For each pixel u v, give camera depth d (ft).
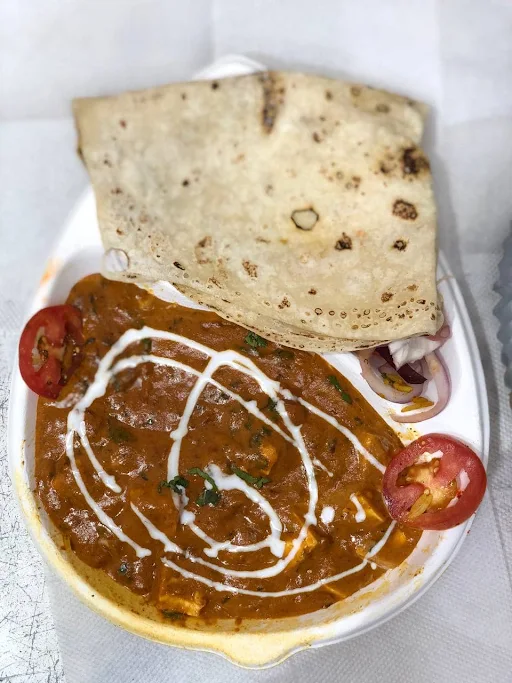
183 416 0.91
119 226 0.76
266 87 0.63
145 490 0.90
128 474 0.91
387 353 0.85
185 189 0.70
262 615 0.92
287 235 0.71
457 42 0.88
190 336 0.92
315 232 0.70
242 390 0.91
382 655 0.98
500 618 0.97
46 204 0.99
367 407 0.92
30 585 1.03
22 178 0.98
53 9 0.93
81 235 0.86
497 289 0.95
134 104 0.65
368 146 0.63
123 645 1.01
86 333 0.92
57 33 0.94
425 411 0.86
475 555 0.98
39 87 0.96
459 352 0.83
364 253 0.71
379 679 0.98
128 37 0.94
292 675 0.99
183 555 0.91
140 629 0.90
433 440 0.85
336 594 0.91
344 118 0.63
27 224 1.00
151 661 1.01
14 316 1.01
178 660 1.01
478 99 0.89
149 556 0.91
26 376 0.87
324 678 0.99
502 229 0.94
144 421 0.92
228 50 0.93
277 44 0.92
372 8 0.90
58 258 0.87
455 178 0.91
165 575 0.90
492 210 0.92
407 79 0.89
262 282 0.77
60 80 0.96
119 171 0.69
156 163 0.68
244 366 0.91
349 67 0.90
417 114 0.63
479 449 0.84
